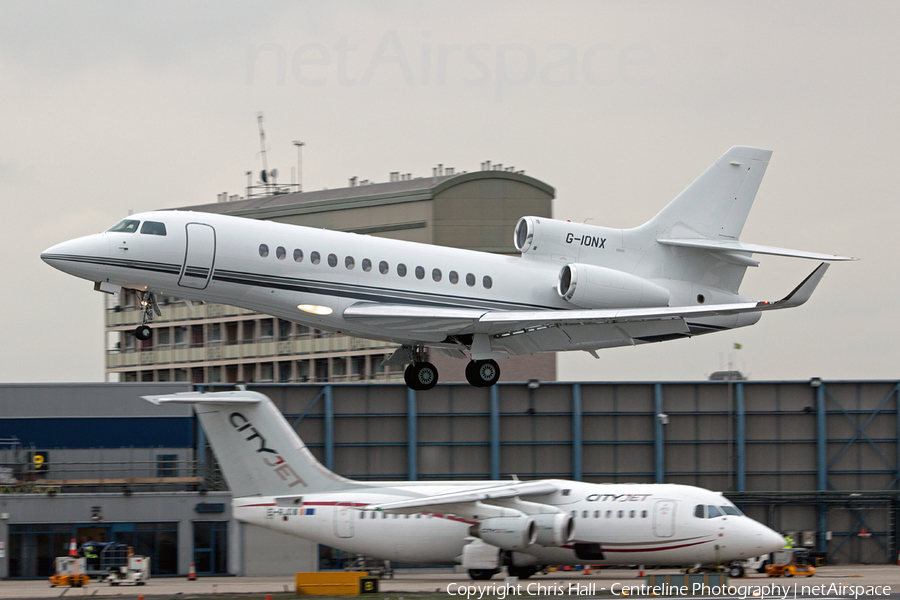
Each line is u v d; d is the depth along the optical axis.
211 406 108.38
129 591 110.56
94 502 130.12
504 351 118.25
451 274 113.62
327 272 107.69
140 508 130.62
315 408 154.25
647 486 110.12
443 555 106.88
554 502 108.75
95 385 146.75
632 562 107.44
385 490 109.25
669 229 124.38
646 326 115.69
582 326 115.88
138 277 103.38
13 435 145.00
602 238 122.06
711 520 106.44
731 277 126.12
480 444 156.38
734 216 125.81
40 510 129.38
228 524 131.25
